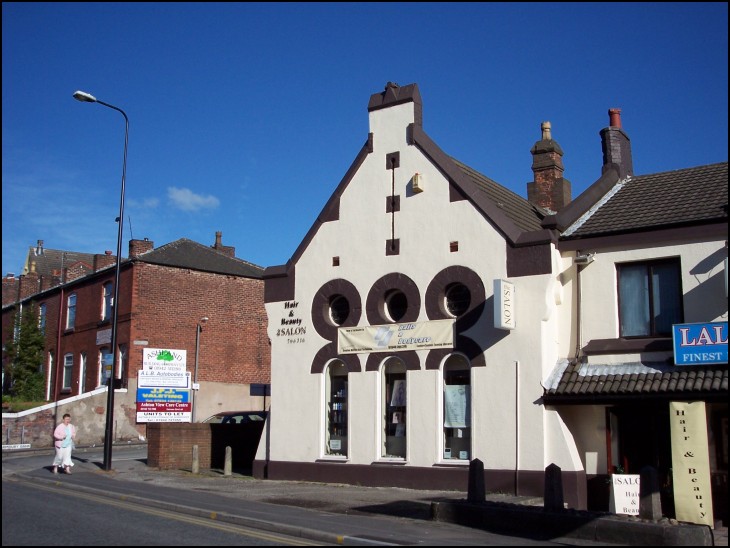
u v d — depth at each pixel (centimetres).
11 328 4388
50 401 3778
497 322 1688
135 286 3491
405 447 1897
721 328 1541
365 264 2014
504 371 1756
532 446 1694
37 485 1894
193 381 3547
